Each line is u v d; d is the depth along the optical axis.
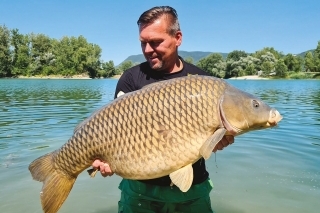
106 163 2.75
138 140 2.60
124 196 3.49
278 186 4.99
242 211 4.32
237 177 5.35
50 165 2.94
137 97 2.66
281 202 4.52
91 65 75.62
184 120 2.56
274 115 2.72
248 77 66.88
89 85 37.38
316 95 20.92
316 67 72.25
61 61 73.62
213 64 69.75
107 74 79.25
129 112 2.64
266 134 8.12
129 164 2.64
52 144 7.14
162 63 3.21
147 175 2.63
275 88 29.86
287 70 70.19
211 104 2.59
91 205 4.54
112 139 2.67
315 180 5.18
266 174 5.44
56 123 9.70
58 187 2.91
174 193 3.27
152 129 2.58
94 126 2.74
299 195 4.71
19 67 70.62
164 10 3.15
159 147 2.57
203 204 3.39
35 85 36.81
